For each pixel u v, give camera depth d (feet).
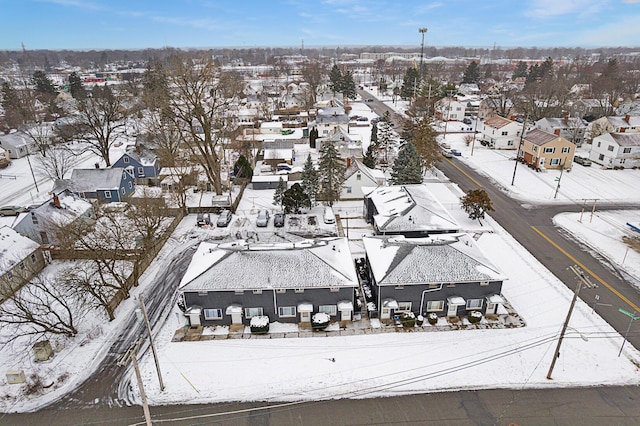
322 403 82.38
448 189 193.67
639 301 111.65
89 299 112.27
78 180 182.39
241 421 78.84
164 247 144.25
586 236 148.15
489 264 108.06
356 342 98.37
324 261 106.42
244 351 96.07
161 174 205.87
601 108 319.27
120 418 79.92
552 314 107.04
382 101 459.32
